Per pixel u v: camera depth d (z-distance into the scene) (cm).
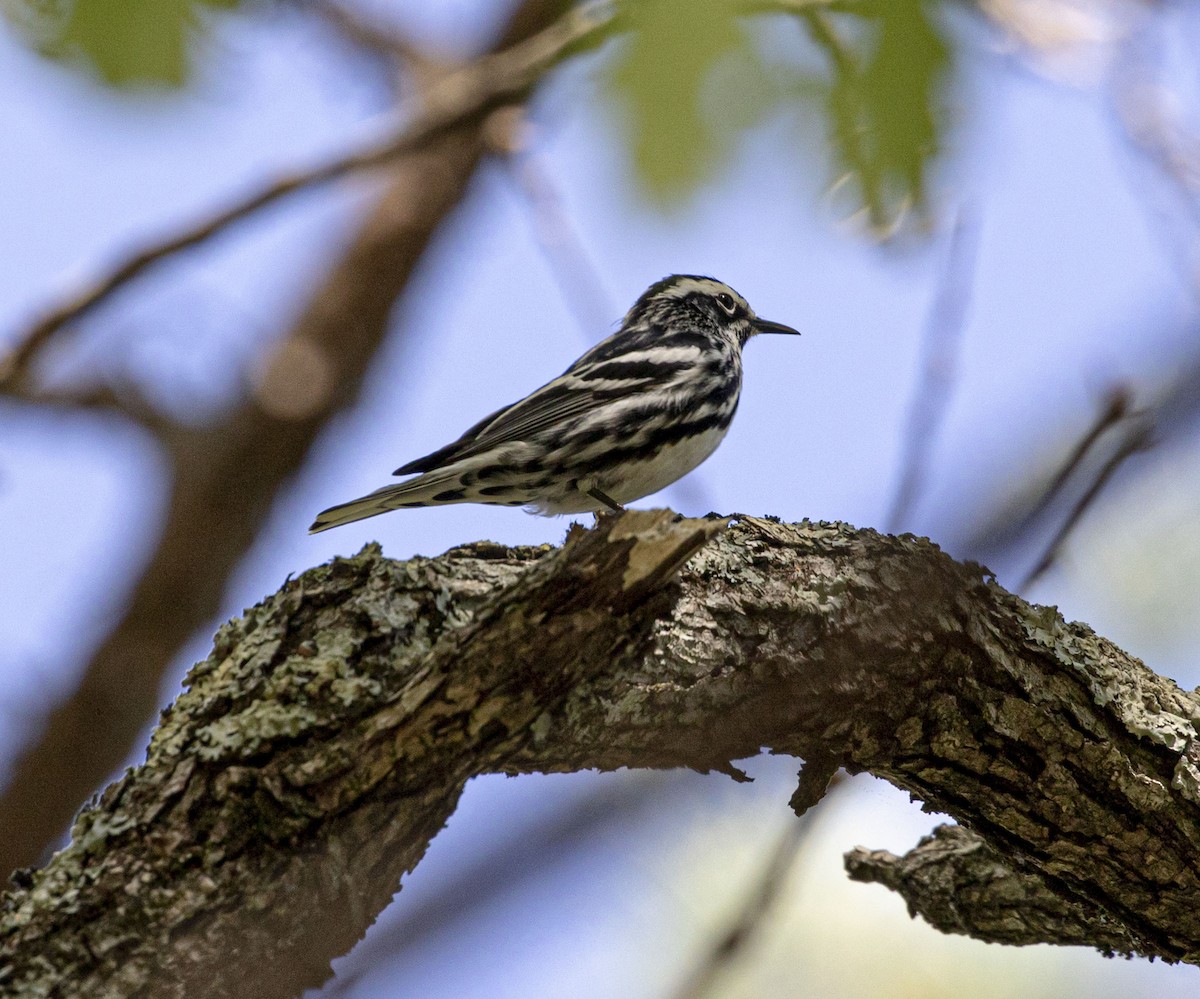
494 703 645
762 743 757
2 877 1502
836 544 787
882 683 760
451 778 660
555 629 639
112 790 651
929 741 780
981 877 878
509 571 740
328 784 634
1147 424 589
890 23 669
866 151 680
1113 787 790
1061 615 822
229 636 688
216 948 615
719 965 741
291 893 629
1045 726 781
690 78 690
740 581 757
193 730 651
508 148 960
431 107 949
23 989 595
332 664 655
